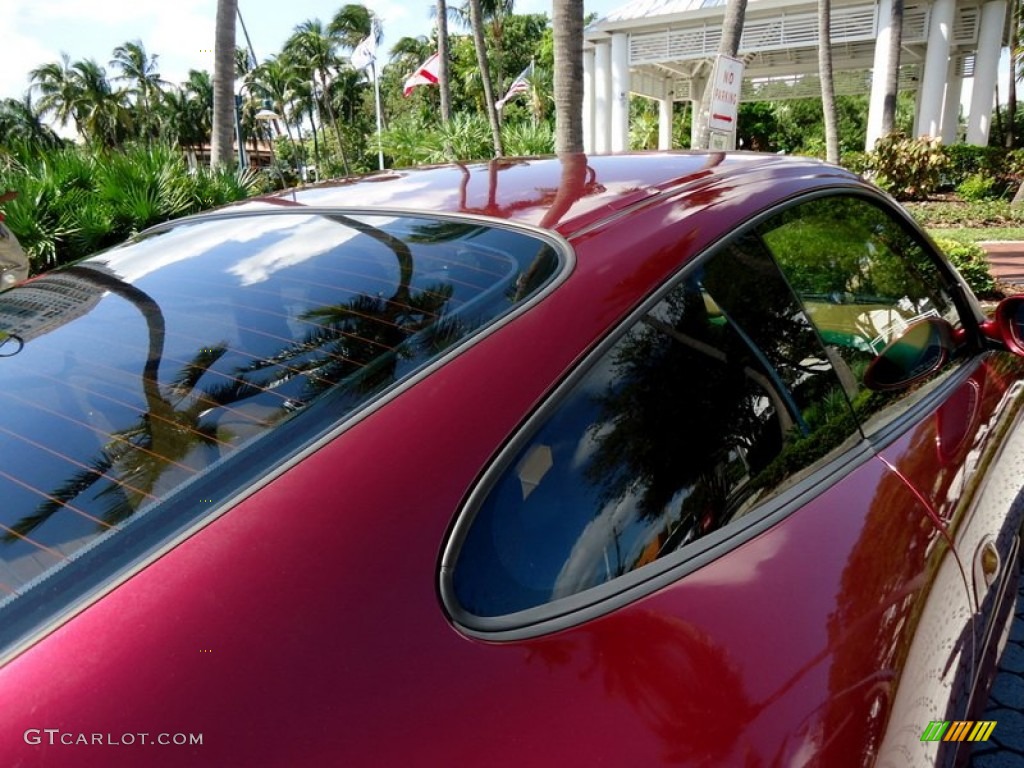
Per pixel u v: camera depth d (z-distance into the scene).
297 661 0.86
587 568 1.11
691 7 20.03
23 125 64.81
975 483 1.77
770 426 1.49
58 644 0.84
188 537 0.95
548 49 41.38
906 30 18.95
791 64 25.94
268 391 1.21
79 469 1.11
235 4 12.15
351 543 0.95
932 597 1.42
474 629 0.97
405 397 1.13
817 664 1.13
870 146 18.55
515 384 1.17
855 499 1.45
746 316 1.56
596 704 0.96
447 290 1.38
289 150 74.25
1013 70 26.84
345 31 55.75
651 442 1.28
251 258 1.65
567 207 1.61
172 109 69.38
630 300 1.34
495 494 1.07
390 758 0.83
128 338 1.43
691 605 1.12
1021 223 14.62
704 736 0.98
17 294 1.76
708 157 2.06
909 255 2.29
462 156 19.41
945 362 2.11
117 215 8.12
